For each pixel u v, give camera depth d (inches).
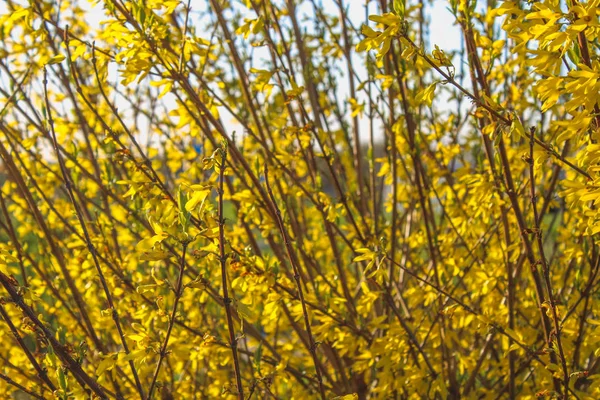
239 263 81.4
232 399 104.0
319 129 103.3
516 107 114.7
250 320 104.2
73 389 67.1
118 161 86.0
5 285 62.9
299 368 120.6
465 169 95.0
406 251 134.0
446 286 106.6
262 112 126.4
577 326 94.9
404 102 102.3
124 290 106.1
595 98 60.0
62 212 135.5
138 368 68.0
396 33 67.9
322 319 92.5
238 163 114.9
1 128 100.3
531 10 70.9
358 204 134.0
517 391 109.7
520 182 90.6
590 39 66.3
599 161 63.4
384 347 92.6
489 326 85.2
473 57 85.0
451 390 103.1
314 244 143.2
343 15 127.7
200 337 98.2
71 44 91.1
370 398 114.8
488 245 117.9
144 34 85.7
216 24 104.2
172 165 132.9
